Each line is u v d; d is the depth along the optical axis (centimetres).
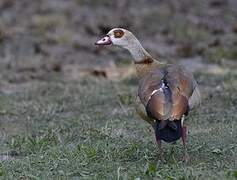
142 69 2316
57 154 2281
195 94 2075
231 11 5228
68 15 5072
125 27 4866
